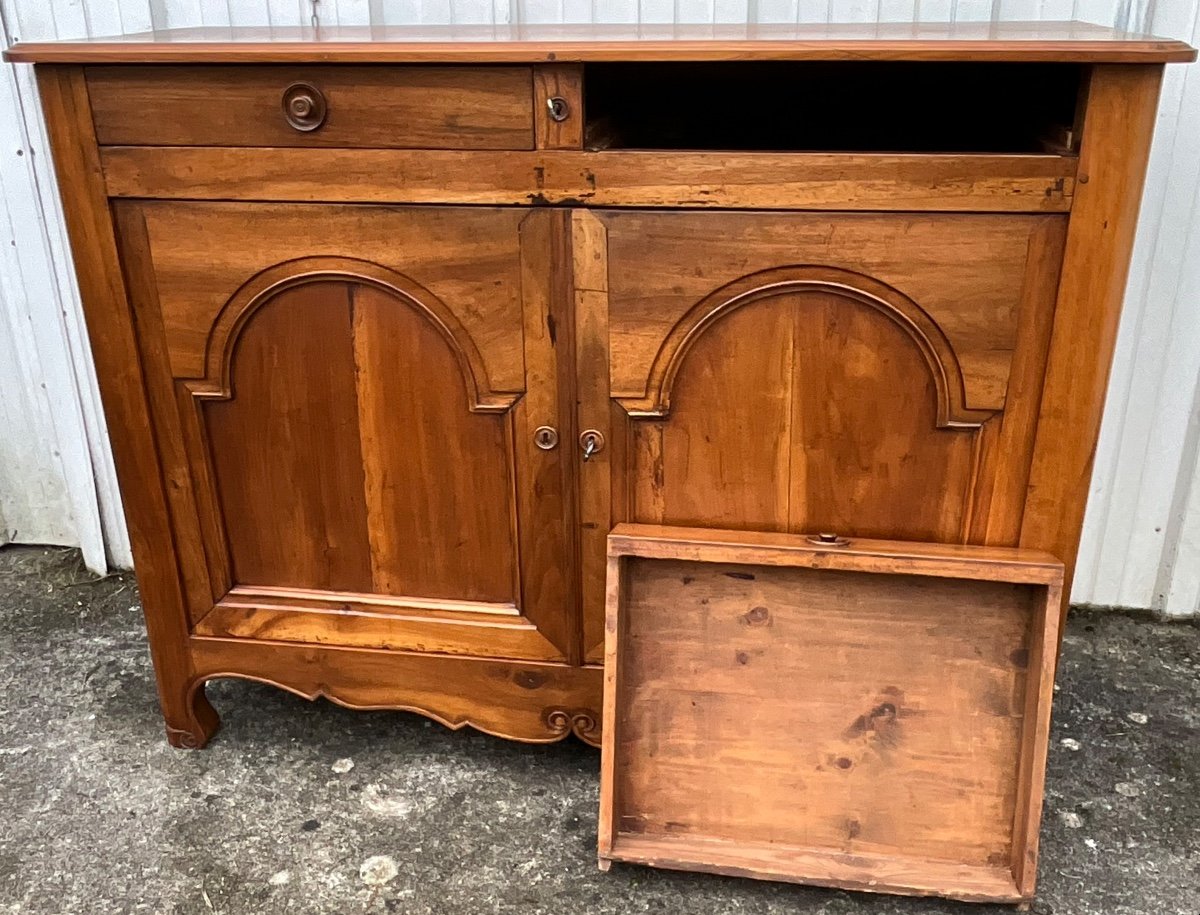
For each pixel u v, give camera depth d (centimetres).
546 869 135
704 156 116
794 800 132
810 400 126
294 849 138
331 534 144
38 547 221
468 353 129
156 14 179
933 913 128
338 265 128
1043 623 123
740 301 122
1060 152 114
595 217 120
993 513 128
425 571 143
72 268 190
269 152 124
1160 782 149
